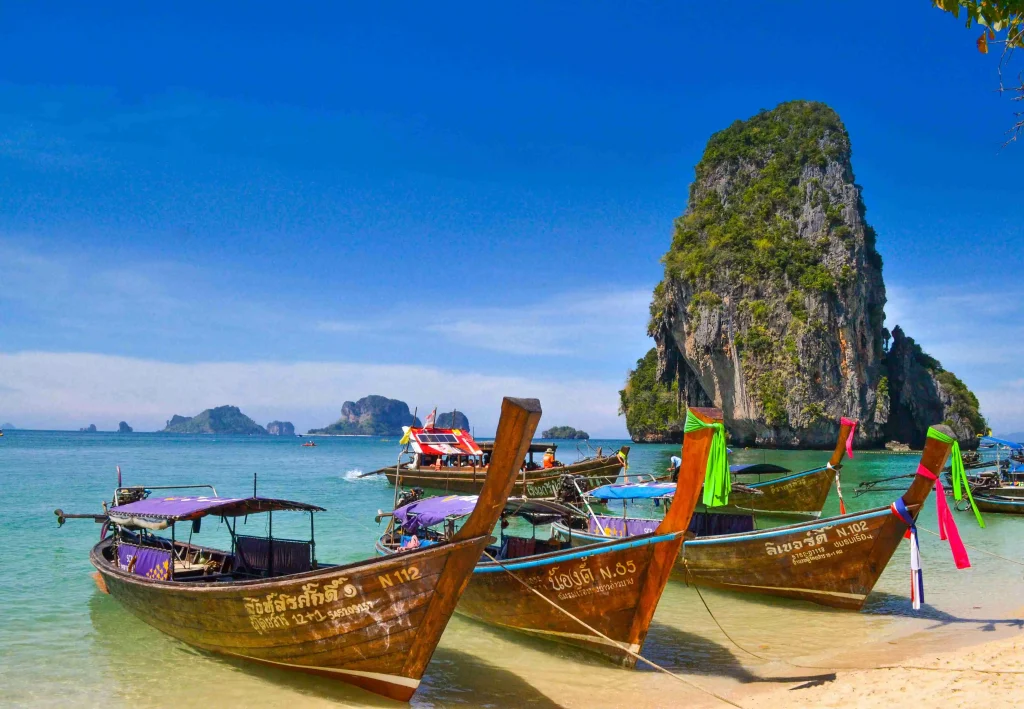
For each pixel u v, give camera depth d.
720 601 12.62
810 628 10.98
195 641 9.28
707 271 88.94
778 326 83.75
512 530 21.20
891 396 90.38
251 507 10.69
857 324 85.00
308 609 7.84
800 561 11.83
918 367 92.12
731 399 87.00
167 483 34.59
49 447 82.38
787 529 11.83
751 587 12.51
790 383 80.81
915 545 10.69
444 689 8.53
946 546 18.20
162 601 9.47
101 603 12.12
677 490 8.53
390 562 7.43
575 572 9.10
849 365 83.31
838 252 84.94
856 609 11.61
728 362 86.50
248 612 8.26
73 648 9.86
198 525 13.05
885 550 11.04
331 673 8.16
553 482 26.19
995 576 14.60
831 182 90.06
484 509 7.45
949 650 9.62
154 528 10.77
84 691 8.37
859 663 9.20
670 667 9.31
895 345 92.50
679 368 98.19
